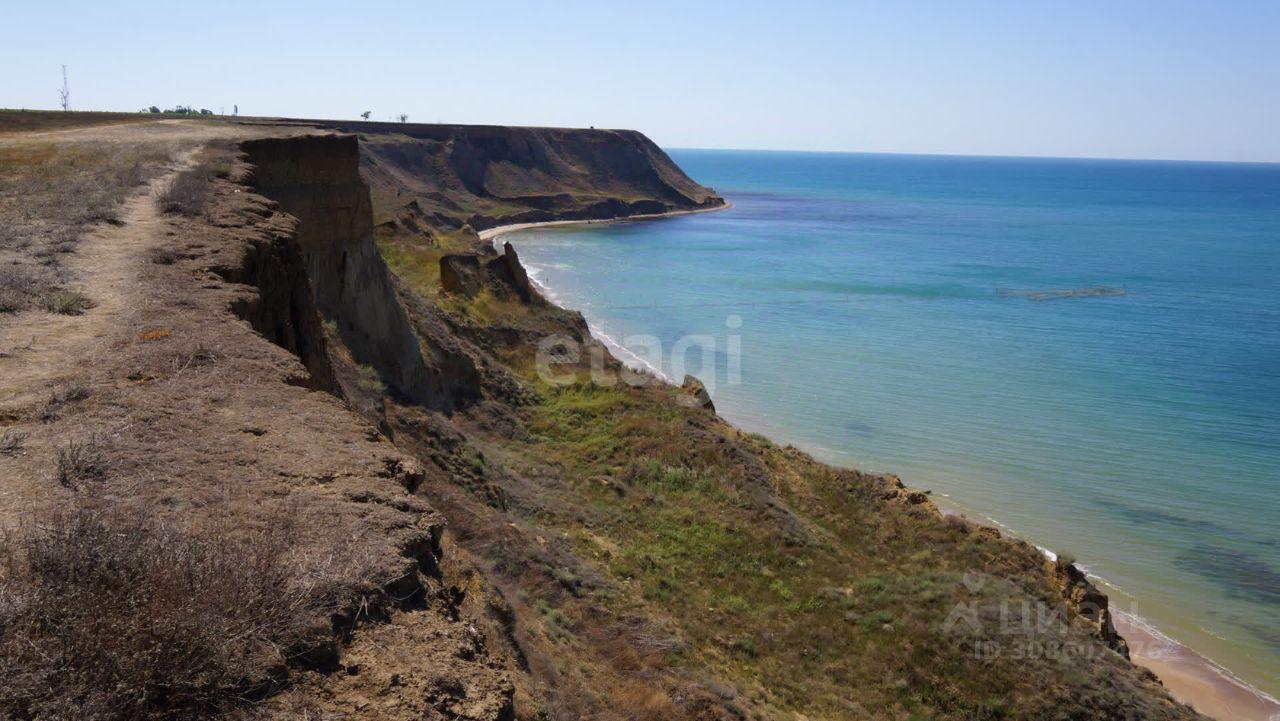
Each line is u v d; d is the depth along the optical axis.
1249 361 56.91
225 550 5.00
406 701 4.53
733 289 80.69
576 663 13.05
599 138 176.12
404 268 43.81
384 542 5.85
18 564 4.74
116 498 5.77
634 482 25.91
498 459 25.78
